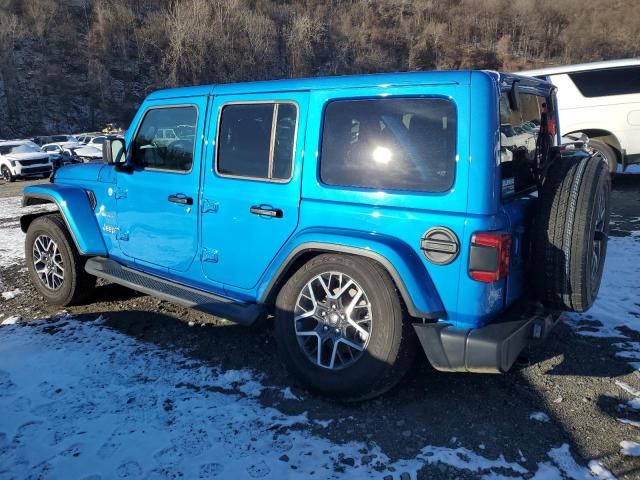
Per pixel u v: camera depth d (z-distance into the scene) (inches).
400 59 3117.6
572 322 174.1
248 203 142.5
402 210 118.6
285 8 3137.3
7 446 115.3
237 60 2691.9
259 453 111.7
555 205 117.6
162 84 2657.5
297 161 134.0
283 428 120.1
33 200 203.5
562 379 139.8
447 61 3110.2
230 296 152.4
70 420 123.9
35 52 2719.0
